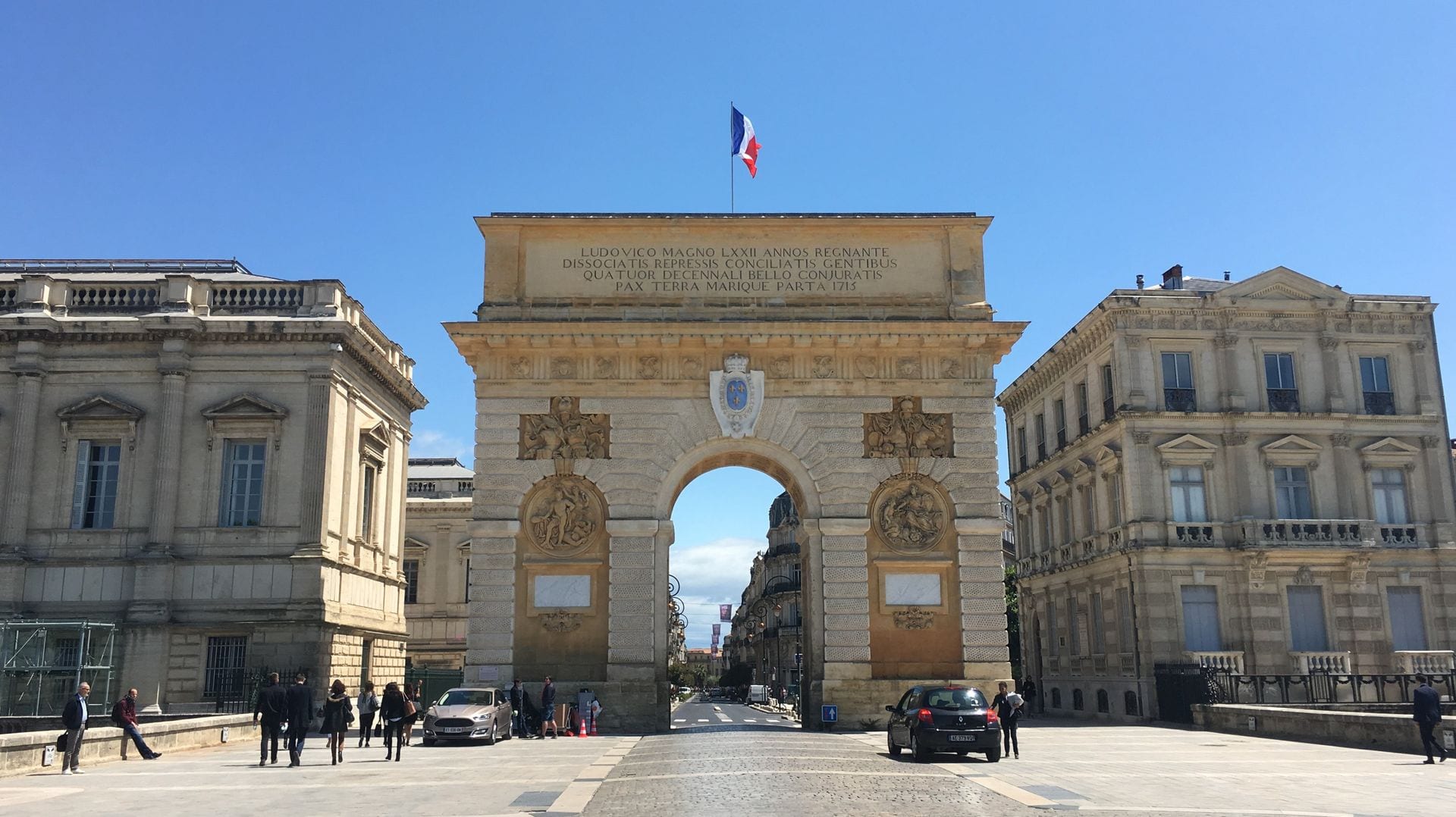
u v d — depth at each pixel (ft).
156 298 153.48
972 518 134.21
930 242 142.00
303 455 148.05
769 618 438.40
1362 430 172.45
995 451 135.95
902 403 137.18
